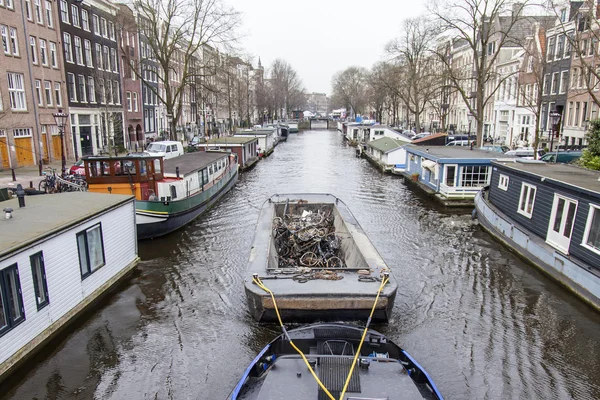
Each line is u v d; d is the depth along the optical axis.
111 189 15.08
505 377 7.77
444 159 21.12
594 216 10.57
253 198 23.05
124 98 39.56
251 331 9.14
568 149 29.12
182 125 54.84
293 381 5.59
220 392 7.32
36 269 8.10
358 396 5.22
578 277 10.58
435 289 11.45
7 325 7.36
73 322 9.32
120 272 11.58
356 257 10.54
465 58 55.00
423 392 5.73
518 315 10.02
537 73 25.27
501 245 15.03
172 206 15.29
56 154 30.03
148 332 9.17
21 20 26.06
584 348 8.70
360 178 29.88
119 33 36.91
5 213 9.27
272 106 92.25
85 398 7.14
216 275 12.24
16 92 25.88
